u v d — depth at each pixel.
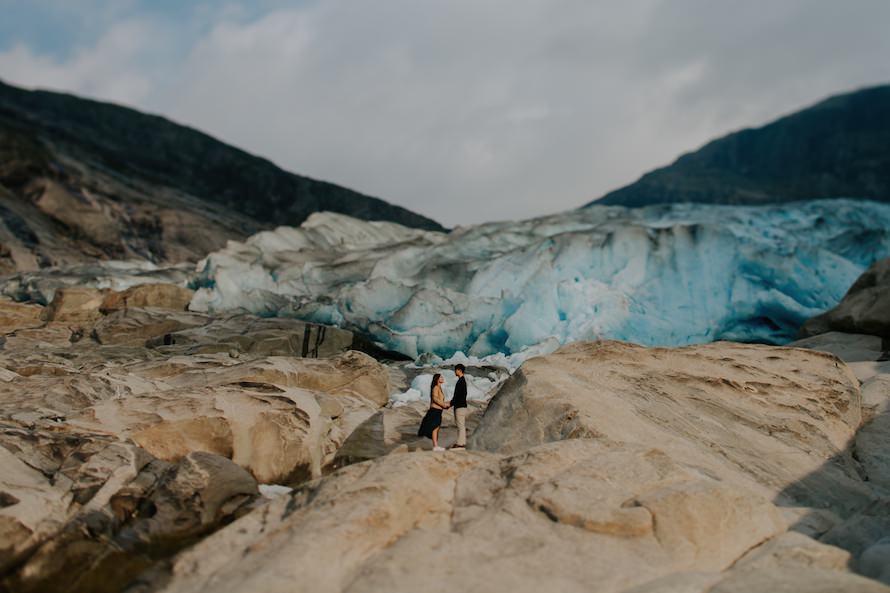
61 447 8.28
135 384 12.12
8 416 9.69
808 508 7.76
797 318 21.94
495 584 5.12
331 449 11.04
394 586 4.99
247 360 14.76
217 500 7.54
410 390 15.33
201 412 9.93
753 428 10.27
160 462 8.34
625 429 9.09
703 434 9.82
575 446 7.54
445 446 11.16
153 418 9.66
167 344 18.36
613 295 21.58
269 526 6.35
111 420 9.49
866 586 4.81
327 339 20.11
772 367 12.20
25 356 15.11
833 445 10.07
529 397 10.05
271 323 20.09
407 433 11.98
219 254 27.12
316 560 5.28
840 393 11.30
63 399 10.96
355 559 5.49
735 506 6.36
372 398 14.32
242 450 9.85
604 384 10.91
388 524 5.96
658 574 5.48
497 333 21.30
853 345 17.08
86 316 22.44
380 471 6.80
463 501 6.70
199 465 8.02
